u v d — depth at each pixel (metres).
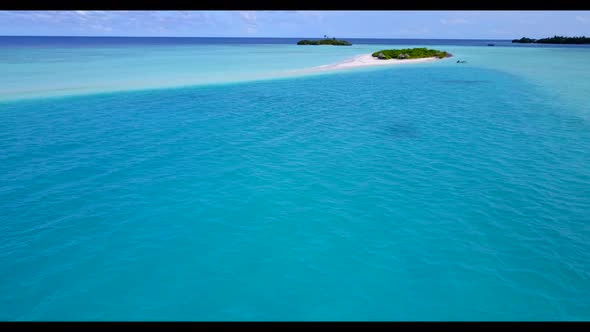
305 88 33.19
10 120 20.38
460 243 9.45
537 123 20.80
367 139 17.84
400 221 10.45
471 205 11.30
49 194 11.80
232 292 7.93
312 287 8.05
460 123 20.94
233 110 23.98
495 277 8.27
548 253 9.05
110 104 25.03
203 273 8.45
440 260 8.83
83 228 10.02
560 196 11.88
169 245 9.38
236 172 13.72
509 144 17.05
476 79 39.44
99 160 14.76
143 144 16.80
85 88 30.25
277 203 11.41
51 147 16.17
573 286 7.99
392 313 7.41
